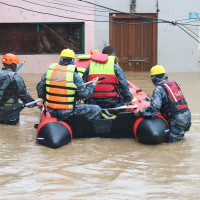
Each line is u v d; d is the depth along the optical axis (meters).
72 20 14.73
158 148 4.89
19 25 14.84
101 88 5.56
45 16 14.71
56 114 5.21
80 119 5.20
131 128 5.35
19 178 3.75
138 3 14.55
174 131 5.14
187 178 3.76
